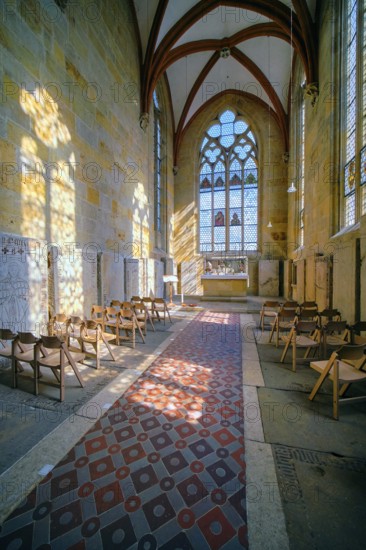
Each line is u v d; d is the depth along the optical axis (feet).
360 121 22.65
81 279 24.45
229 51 47.29
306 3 31.12
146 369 15.56
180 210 62.23
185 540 5.87
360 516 6.43
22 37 18.37
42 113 20.24
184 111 59.41
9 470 7.74
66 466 7.94
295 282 46.14
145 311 23.61
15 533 5.99
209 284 48.21
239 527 6.16
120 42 33.60
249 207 58.90
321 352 16.61
